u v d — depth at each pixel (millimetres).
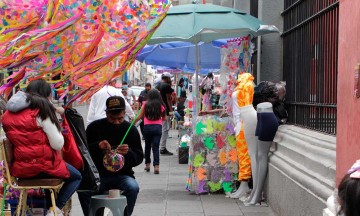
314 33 7781
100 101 10266
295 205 7027
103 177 6699
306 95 8258
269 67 10656
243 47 10281
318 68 7520
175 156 15992
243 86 9281
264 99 9648
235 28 9625
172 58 16016
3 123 5590
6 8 5824
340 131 5199
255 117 9195
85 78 6285
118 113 6734
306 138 7379
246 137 9219
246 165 9594
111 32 6055
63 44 5949
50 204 6016
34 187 5574
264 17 10539
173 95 23516
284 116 9492
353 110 4809
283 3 10406
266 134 8781
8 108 5527
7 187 5852
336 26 6664
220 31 9828
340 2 5324
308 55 8156
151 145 12883
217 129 10047
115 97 6746
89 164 6188
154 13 6055
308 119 8086
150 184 11234
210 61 16078
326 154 6277
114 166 6574
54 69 6141
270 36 10625
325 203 5652
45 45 5902
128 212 6684
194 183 10133
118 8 5977
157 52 15844
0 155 5539
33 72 6152
